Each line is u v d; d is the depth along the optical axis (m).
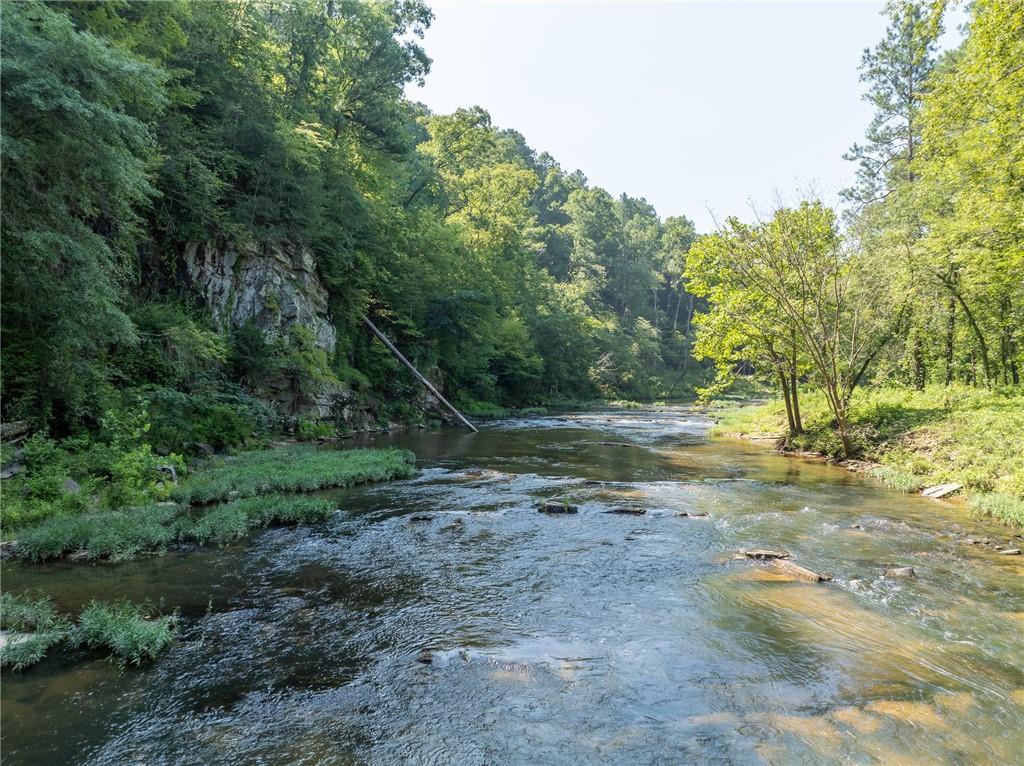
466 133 53.50
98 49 10.15
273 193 26.97
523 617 7.41
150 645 6.21
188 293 22.73
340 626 7.06
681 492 15.43
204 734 4.90
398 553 9.88
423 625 7.12
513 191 58.19
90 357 15.46
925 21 12.52
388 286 37.28
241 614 7.34
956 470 16.33
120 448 13.62
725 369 27.27
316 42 32.66
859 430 22.02
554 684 5.79
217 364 22.44
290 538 10.66
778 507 13.74
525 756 4.66
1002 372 30.69
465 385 50.31
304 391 26.14
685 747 4.78
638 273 98.81
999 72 13.91
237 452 19.27
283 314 26.86
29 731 4.88
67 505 11.00
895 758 4.65
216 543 10.27
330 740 4.84
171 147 21.16
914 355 29.78
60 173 10.97
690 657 6.39
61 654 6.25
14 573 8.59
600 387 73.88
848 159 36.66
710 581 8.75
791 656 6.45
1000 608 7.82
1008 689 5.77
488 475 17.42
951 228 19.80
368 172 38.28
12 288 11.78
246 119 25.91
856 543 10.81
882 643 6.78
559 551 10.10
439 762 4.58
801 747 4.79
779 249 22.58
